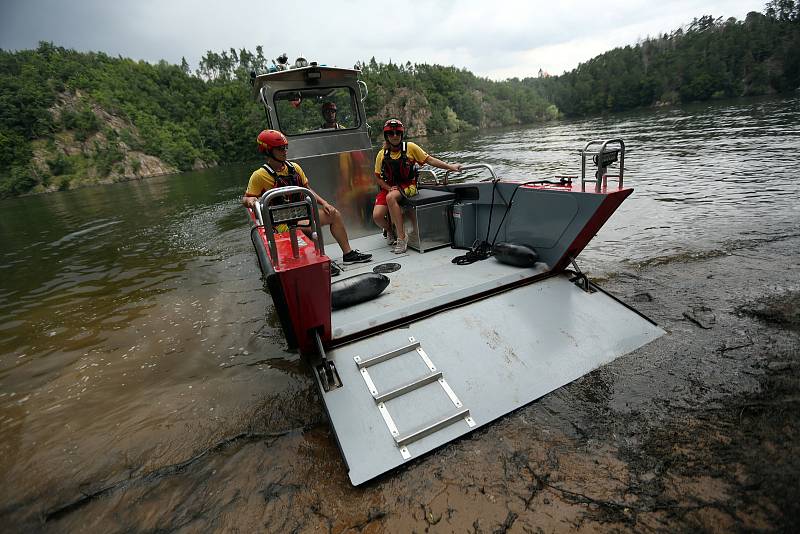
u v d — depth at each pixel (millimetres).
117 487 2258
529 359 2732
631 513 1759
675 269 4422
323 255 2309
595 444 2162
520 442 2227
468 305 3086
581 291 3334
